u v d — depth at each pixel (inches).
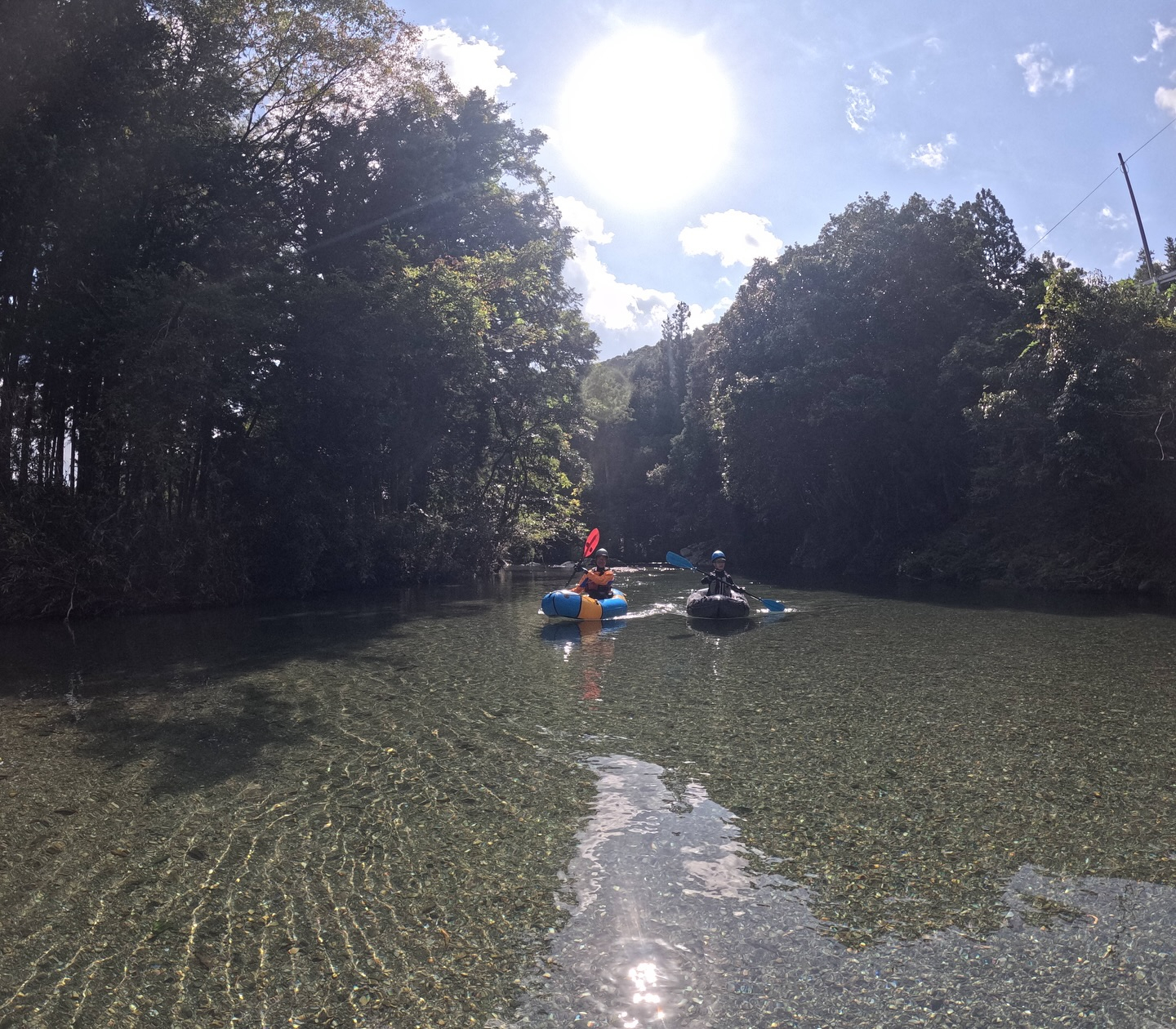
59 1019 113.2
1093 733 241.6
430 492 986.7
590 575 582.2
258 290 653.3
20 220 516.7
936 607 597.3
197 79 665.6
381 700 298.0
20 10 488.7
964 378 912.9
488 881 151.9
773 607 571.8
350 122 850.8
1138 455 669.9
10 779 212.7
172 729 260.1
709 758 223.0
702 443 1530.5
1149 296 660.7
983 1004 112.2
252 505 712.4
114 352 566.3
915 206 1014.4
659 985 118.0
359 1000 116.1
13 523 528.1
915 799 189.8
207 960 127.4
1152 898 141.3
